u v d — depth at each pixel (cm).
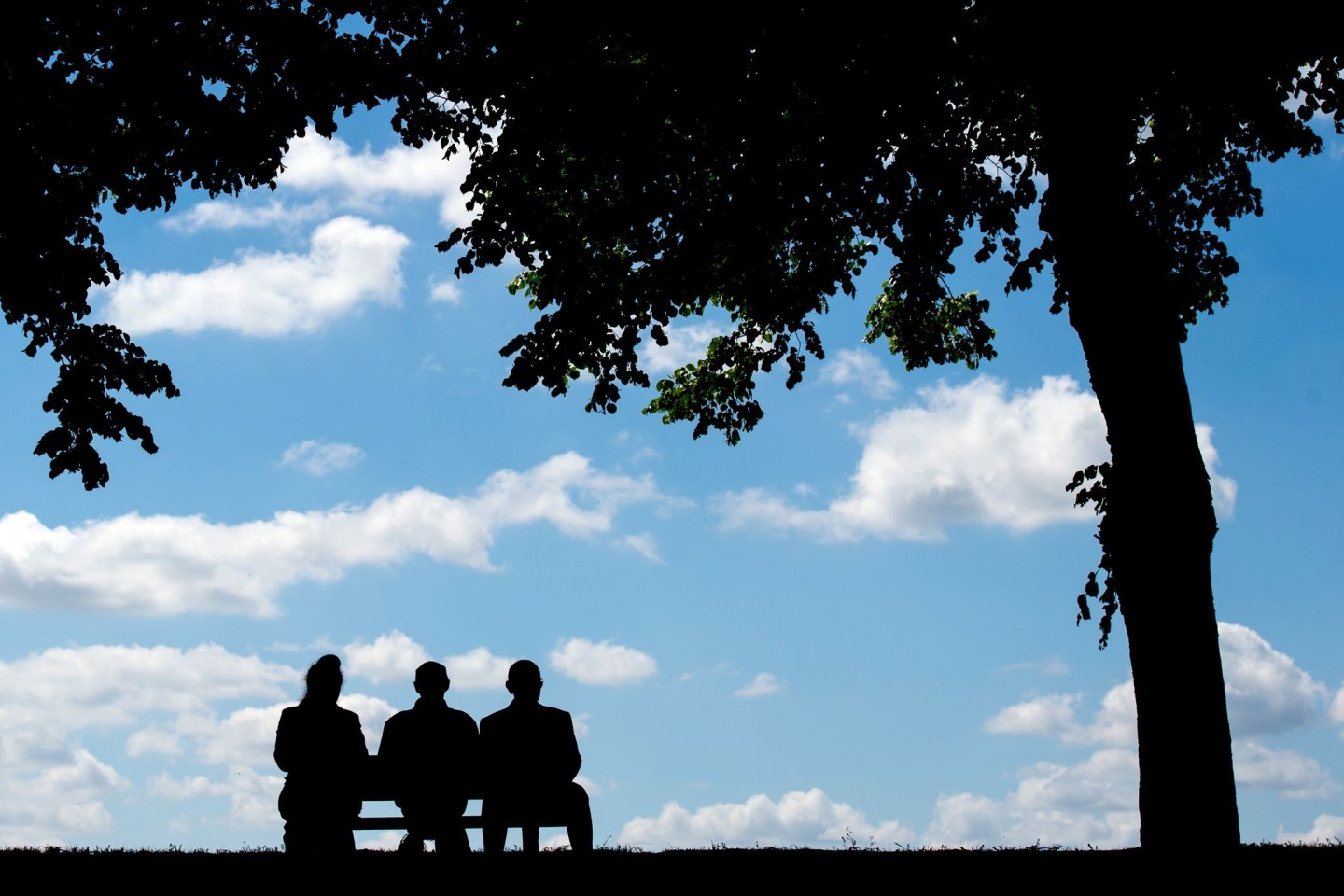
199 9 1382
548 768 941
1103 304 1119
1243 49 1292
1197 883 863
